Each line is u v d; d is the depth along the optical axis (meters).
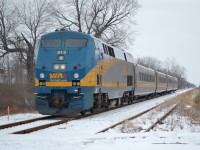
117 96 25.47
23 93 28.27
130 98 31.41
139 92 35.12
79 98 18.58
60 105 18.64
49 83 18.84
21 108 25.16
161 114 22.28
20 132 12.91
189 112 21.91
